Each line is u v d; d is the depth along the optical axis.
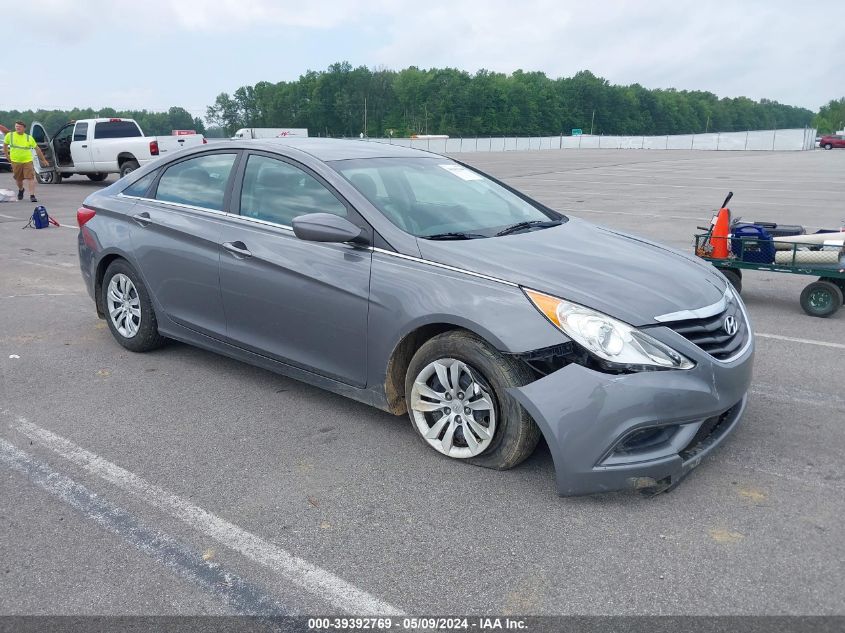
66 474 3.61
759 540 2.96
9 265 9.08
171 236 4.83
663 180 23.61
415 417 3.76
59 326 6.25
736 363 3.36
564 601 2.61
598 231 4.41
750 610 2.54
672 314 3.27
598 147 74.31
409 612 2.56
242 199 4.53
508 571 2.78
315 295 4.00
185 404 4.48
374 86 140.75
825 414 4.25
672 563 2.81
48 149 21.34
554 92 153.88
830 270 6.36
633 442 3.17
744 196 17.67
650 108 178.25
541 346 3.21
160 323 5.11
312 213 4.08
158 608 2.60
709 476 3.50
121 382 4.86
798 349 5.55
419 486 3.44
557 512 3.19
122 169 20.06
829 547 2.90
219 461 3.72
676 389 3.10
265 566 2.84
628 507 3.22
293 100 145.25
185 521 3.16
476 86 138.12
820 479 3.46
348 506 3.27
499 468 3.52
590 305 3.22
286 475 3.57
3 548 2.97
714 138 69.69
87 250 5.51
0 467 3.68
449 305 3.46
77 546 2.98
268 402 4.50
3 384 4.84
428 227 3.94
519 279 3.40
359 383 3.96
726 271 7.00
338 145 4.71
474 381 3.47
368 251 3.84
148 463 3.71
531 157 45.62
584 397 3.10
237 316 4.50
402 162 4.60
